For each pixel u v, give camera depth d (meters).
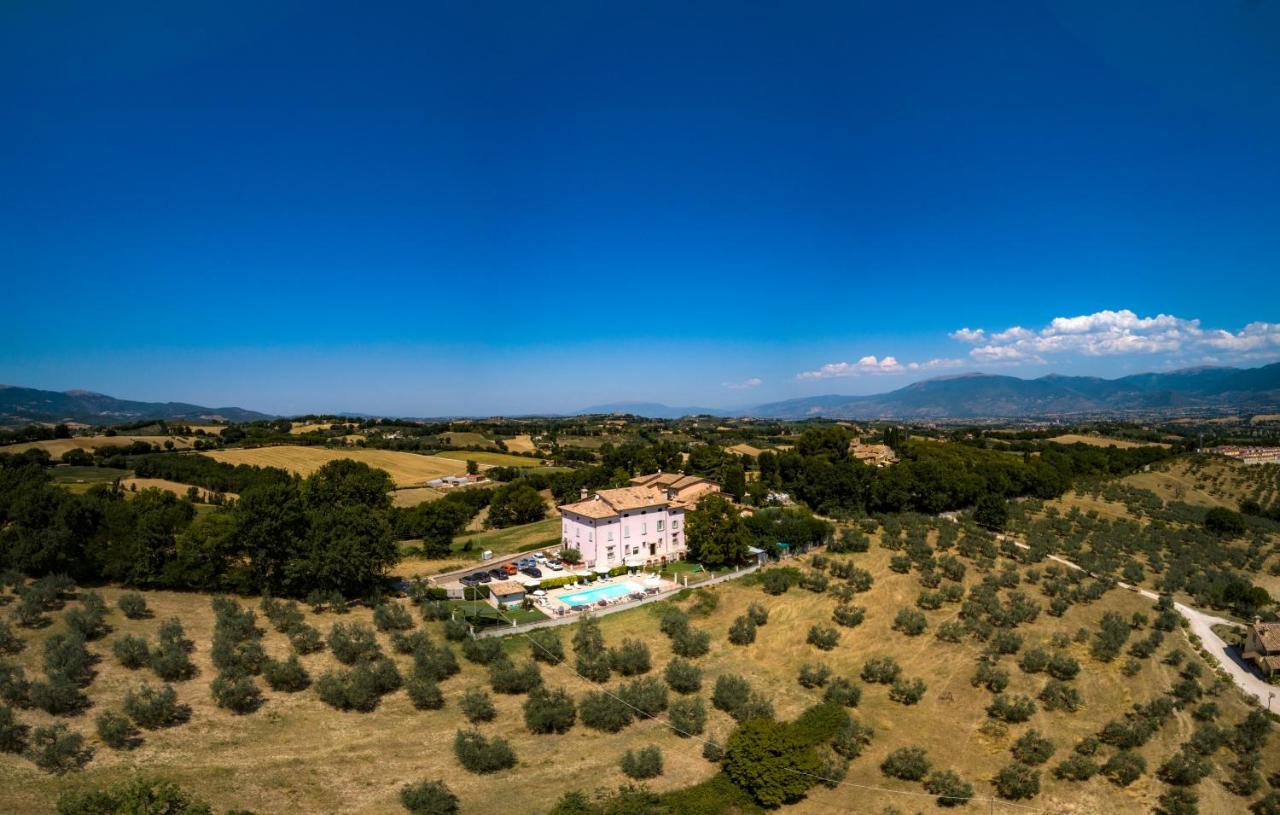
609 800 43.03
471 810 41.56
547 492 166.12
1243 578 103.81
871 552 98.88
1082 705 61.66
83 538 72.31
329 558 73.88
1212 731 57.19
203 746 44.25
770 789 45.72
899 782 50.66
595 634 68.12
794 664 67.56
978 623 74.75
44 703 44.41
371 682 53.44
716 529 94.81
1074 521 131.50
